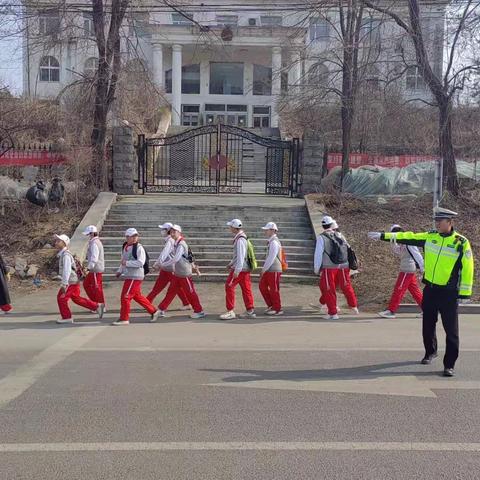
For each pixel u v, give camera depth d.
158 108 33.59
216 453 4.54
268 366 7.11
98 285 10.39
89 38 19.25
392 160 19.66
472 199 17.64
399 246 10.34
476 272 13.42
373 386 6.30
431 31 18.95
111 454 4.53
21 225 16.25
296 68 37.50
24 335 8.98
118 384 6.34
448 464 4.36
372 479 4.12
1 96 23.94
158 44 41.62
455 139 20.89
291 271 14.35
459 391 6.15
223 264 14.70
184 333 9.14
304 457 4.47
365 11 21.48
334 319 10.28
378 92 21.22
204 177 24.67
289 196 20.12
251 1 38.22
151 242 15.51
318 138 19.47
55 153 18.38
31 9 18.44
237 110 45.69
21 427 5.09
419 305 10.51
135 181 20.23
